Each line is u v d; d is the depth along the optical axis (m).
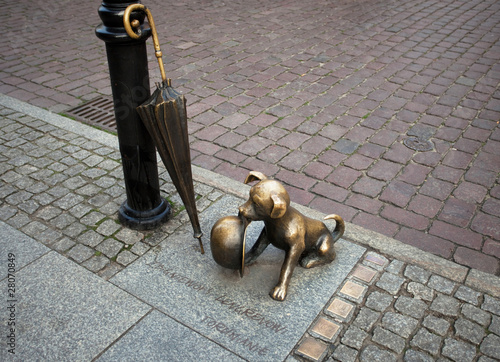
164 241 3.58
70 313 2.93
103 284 3.16
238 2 11.22
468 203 4.12
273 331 2.82
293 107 5.93
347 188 4.35
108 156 4.80
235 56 7.66
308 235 3.12
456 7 10.44
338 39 8.43
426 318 2.95
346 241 3.60
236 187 4.26
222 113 5.78
